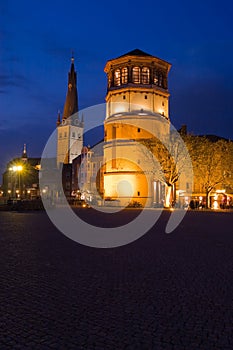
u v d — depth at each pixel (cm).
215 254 1261
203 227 2370
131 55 6862
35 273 934
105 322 581
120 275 917
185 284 827
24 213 3969
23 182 11169
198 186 6234
